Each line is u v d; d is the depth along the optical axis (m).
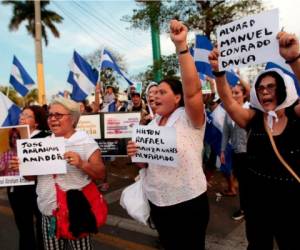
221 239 4.17
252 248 2.68
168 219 2.46
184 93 2.29
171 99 2.49
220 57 2.70
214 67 2.71
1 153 3.02
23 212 3.41
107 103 9.93
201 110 2.32
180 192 2.40
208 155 6.27
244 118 2.62
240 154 4.16
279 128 2.39
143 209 2.68
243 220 4.70
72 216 2.57
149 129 2.46
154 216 2.57
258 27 2.51
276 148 2.36
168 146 2.37
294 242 2.40
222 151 4.93
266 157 2.41
